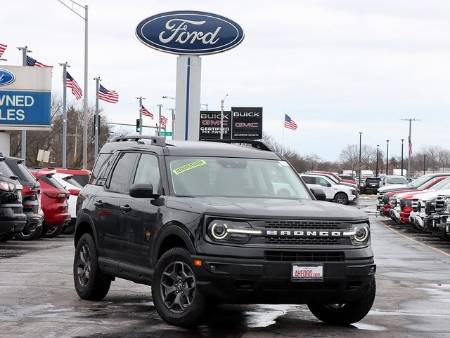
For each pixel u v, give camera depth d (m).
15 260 15.62
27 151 88.56
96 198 10.60
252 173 9.68
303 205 8.74
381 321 9.30
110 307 9.96
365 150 170.88
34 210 17.80
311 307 9.34
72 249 18.19
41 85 38.50
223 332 8.40
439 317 9.59
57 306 9.99
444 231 21.02
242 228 8.10
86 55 41.16
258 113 78.00
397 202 28.69
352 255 8.34
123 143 10.84
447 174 30.98
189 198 8.85
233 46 27.08
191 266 8.20
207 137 83.06
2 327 8.49
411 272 14.66
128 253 9.59
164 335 8.16
